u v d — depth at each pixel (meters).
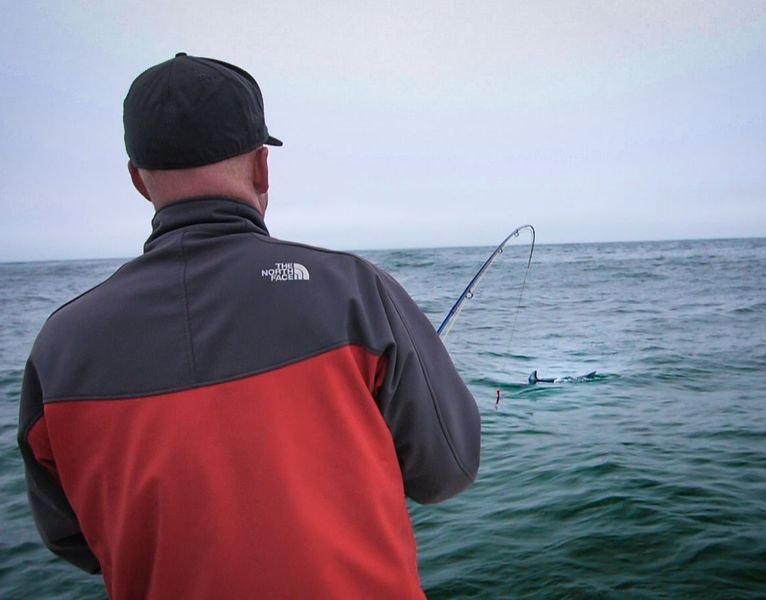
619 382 9.29
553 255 82.12
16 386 10.11
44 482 0.95
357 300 0.92
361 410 0.89
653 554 3.72
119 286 0.93
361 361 0.91
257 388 0.85
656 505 4.42
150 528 0.83
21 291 39.31
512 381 9.66
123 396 0.86
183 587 0.81
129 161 1.07
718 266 47.53
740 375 9.54
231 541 0.80
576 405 7.93
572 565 3.66
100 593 3.74
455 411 1.00
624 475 5.09
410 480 1.04
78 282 50.97
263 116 1.04
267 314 0.88
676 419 6.96
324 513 0.83
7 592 3.78
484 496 4.90
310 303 0.90
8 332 17.64
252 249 0.94
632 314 18.81
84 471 0.88
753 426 6.51
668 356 11.48
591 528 4.12
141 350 0.88
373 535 0.85
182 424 0.84
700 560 3.60
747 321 16.34
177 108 0.93
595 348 12.81
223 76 0.97
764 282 30.69
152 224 1.01
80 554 1.03
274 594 0.79
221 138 0.95
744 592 3.26
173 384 0.86
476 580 3.60
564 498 4.69
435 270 45.47
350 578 0.82
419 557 3.96
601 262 56.72
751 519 4.12
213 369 0.86
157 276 0.92
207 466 0.82
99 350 0.88
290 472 0.83
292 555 0.80
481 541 4.10
